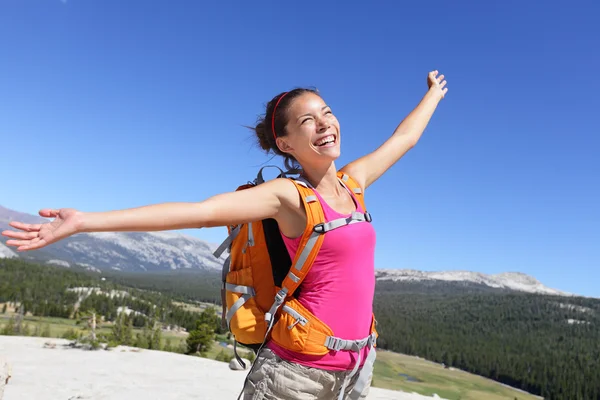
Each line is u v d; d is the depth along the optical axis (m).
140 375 12.57
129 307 184.75
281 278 2.47
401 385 141.50
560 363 199.88
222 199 2.19
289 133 2.53
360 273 2.38
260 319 2.44
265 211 2.27
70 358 15.53
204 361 16.77
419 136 3.44
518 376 180.38
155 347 82.94
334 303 2.32
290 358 2.33
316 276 2.34
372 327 2.58
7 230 1.91
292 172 2.73
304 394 2.33
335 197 2.54
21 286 192.75
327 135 2.48
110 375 12.16
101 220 1.97
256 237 2.48
